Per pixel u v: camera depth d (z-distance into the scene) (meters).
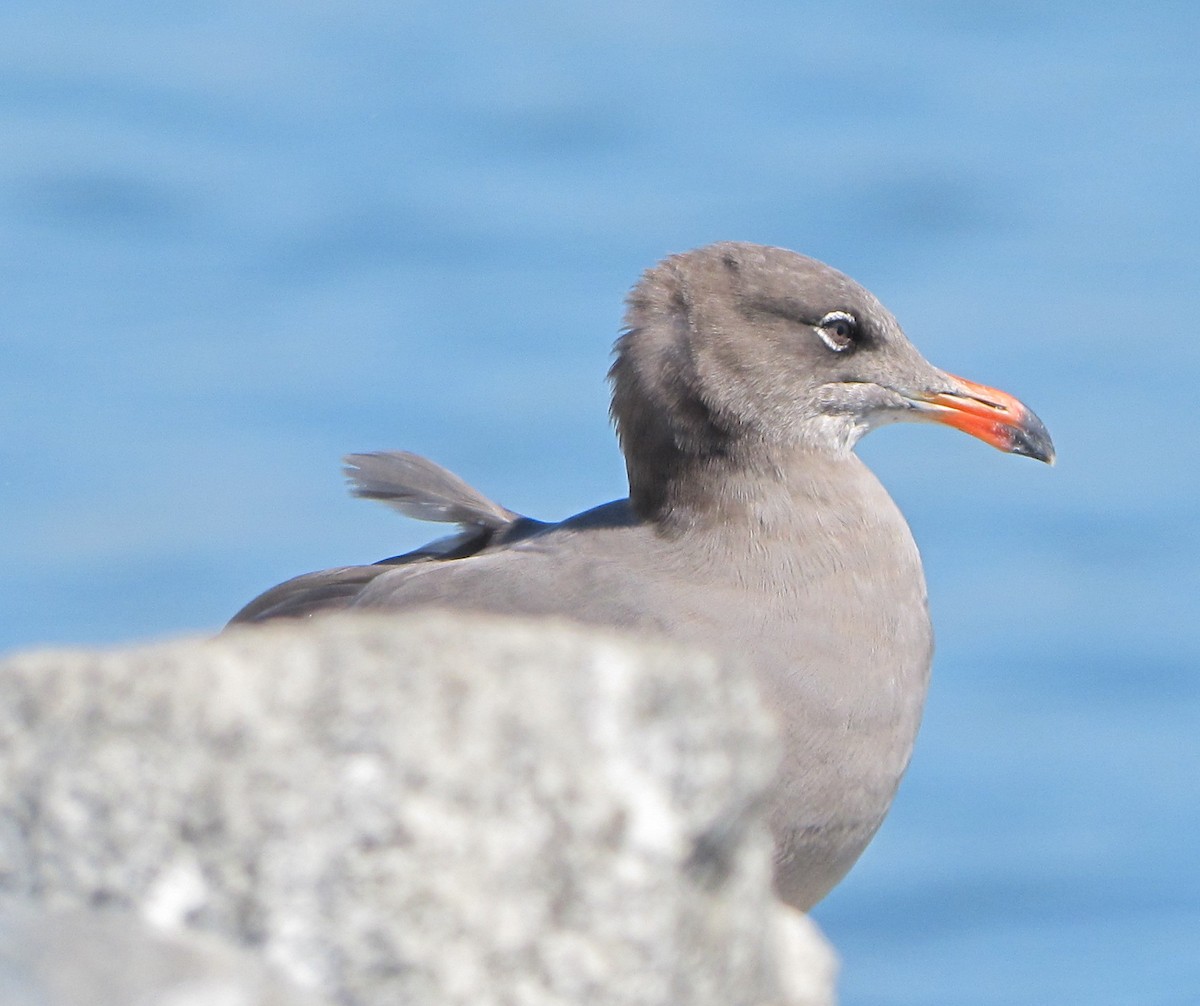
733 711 9.24
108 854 8.92
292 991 8.68
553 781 8.93
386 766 8.91
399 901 8.81
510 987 8.81
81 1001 8.47
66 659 9.29
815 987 9.91
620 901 8.89
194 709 9.05
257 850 8.87
